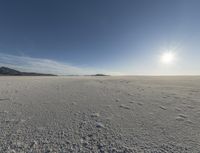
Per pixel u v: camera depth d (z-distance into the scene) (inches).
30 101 250.5
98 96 305.4
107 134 127.6
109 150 102.3
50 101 252.8
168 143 112.2
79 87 466.6
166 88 458.0
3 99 262.4
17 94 315.0
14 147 103.6
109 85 545.0
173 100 269.6
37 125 145.5
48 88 427.5
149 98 288.0
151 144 110.5
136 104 238.1
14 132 128.0
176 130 136.5
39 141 112.9
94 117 172.7
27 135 122.6
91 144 110.2
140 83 657.0
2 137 118.0
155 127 143.8
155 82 714.8
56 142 112.0
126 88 448.8
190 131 134.1
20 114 179.5
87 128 139.9
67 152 99.3
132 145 109.1
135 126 146.3
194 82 706.8
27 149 101.6
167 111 199.2
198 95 323.6
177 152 99.7
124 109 208.1
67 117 171.6
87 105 229.0
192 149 103.3
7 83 560.1
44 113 185.3
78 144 109.9
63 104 233.1
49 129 136.1
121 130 136.4
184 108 214.2
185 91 388.8
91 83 629.0
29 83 584.7
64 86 489.7
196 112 194.2
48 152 98.9
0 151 98.5
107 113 189.0
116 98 286.0
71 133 128.4
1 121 154.2
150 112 194.7
